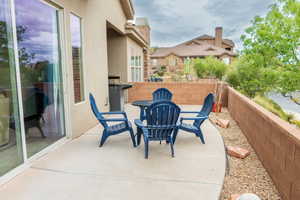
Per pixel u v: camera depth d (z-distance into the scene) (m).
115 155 3.27
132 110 7.09
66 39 3.77
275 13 7.53
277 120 2.52
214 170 2.79
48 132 3.47
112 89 6.76
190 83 8.14
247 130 4.14
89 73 4.80
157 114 3.18
